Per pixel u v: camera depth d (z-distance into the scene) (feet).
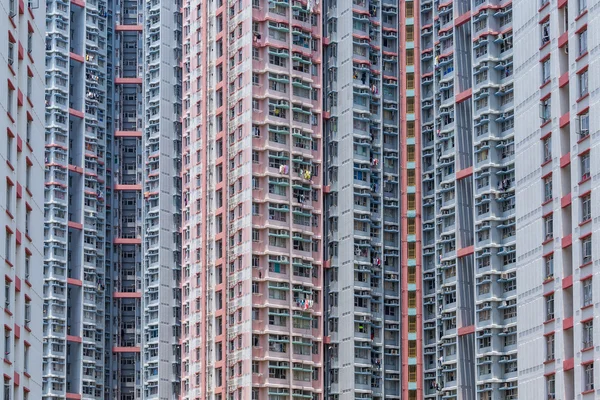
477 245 652.89
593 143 409.69
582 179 417.08
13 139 369.50
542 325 440.86
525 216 460.55
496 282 640.58
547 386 434.71
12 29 369.50
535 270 449.48
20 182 380.78
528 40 466.70
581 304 410.11
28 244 391.04
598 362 395.55
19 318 374.02
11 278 363.56
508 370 631.15
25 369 387.14
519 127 470.80
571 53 428.97
